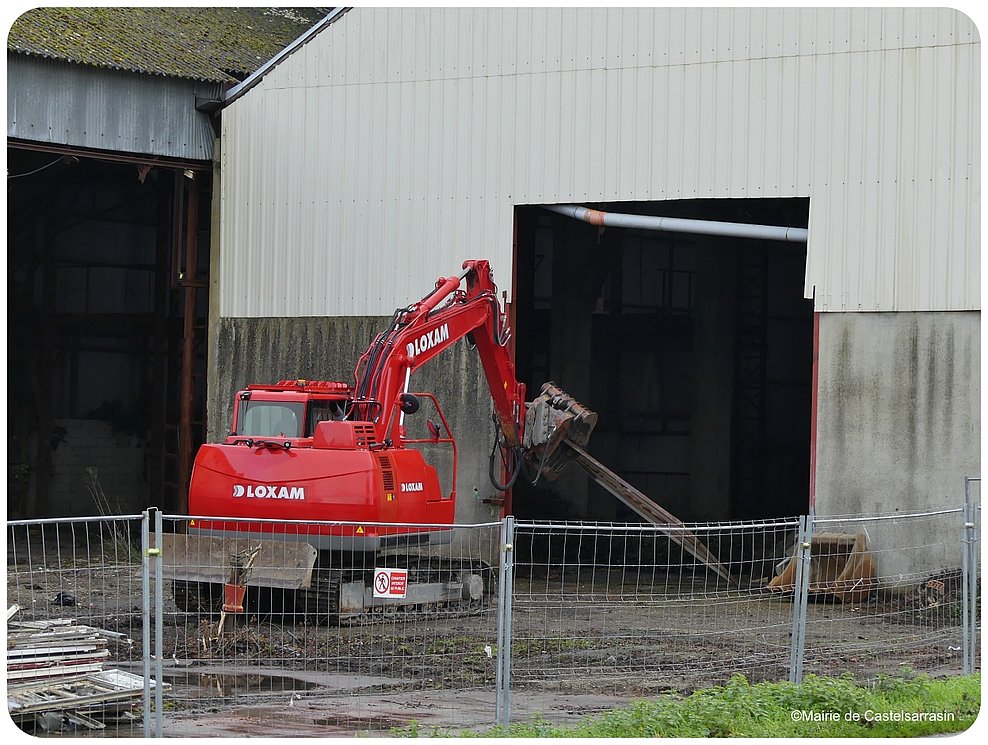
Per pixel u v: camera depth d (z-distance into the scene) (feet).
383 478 50.34
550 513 84.69
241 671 40.16
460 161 66.95
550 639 46.68
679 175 62.49
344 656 42.88
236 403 52.95
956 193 57.21
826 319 59.72
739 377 94.32
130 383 96.43
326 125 70.33
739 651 44.62
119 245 95.71
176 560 48.16
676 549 75.25
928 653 44.55
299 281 70.90
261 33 87.15
